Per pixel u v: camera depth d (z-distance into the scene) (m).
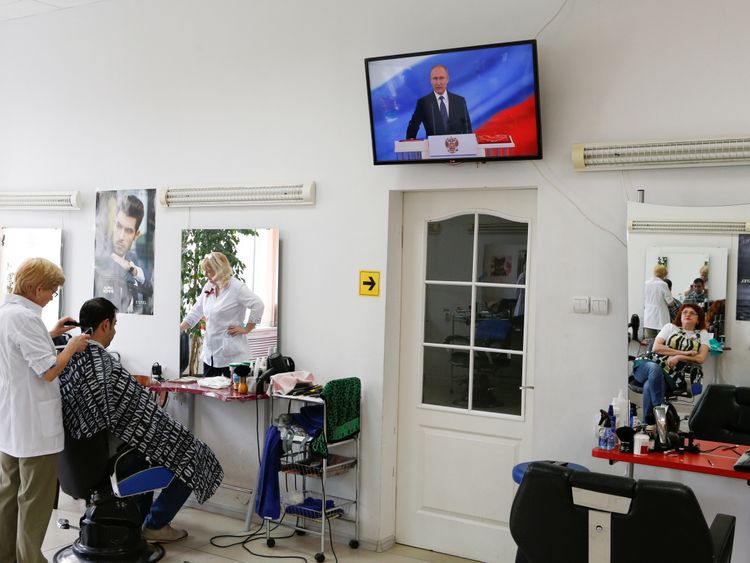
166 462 3.79
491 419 4.11
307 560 4.03
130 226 5.19
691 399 3.37
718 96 3.37
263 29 4.64
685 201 3.44
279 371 4.40
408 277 4.34
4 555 3.66
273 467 4.07
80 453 3.63
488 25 3.89
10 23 5.77
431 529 4.27
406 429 4.36
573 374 3.71
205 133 4.88
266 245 4.60
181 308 4.93
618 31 3.57
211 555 4.06
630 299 3.49
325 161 4.42
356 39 4.30
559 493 2.26
